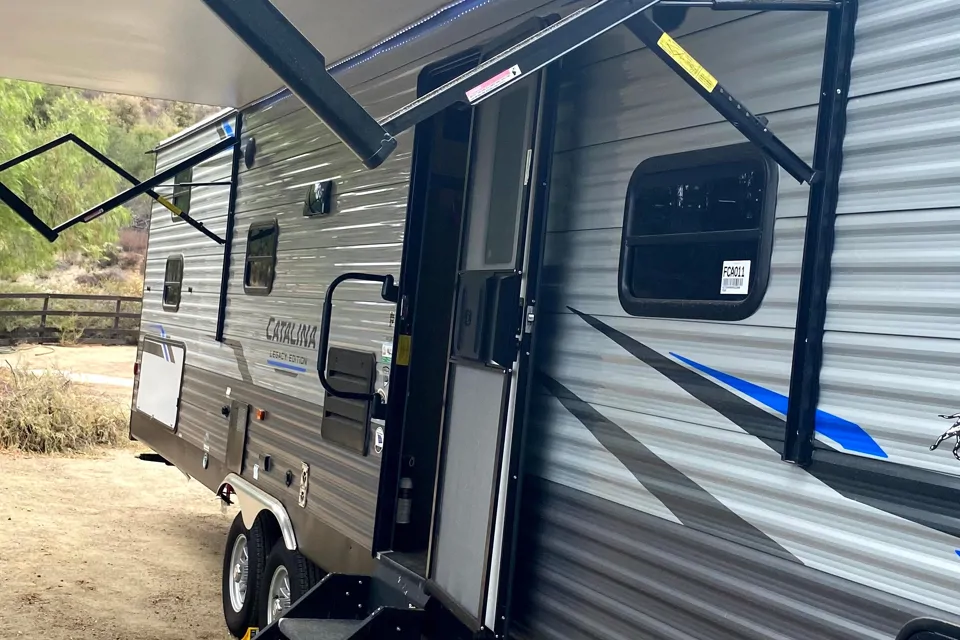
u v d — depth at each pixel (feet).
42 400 36.42
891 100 6.86
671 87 8.86
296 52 5.85
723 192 8.21
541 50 6.95
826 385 7.09
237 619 17.07
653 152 9.00
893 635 6.53
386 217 13.60
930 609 6.33
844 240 7.07
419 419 13.02
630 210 9.18
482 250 10.87
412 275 12.88
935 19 6.64
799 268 7.44
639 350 8.93
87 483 30.91
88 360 59.82
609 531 9.07
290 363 16.24
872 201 6.90
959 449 6.24
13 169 45.32
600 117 9.73
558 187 10.25
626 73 9.43
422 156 12.91
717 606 7.88
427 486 13.07
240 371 18.53
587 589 9.27
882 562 6.64
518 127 10.34
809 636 7.10
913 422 6.52
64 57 18.76
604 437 9.26
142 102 109.19
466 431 10.69
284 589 15.72
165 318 24.17
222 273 19.95
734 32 8.23
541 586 9.89
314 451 14.97
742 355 7.84
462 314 10.98
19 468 32.09
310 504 14.89
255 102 19.35
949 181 6.46
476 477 10.34
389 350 13.01
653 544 8.56
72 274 99.14
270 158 18.28
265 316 17.58
